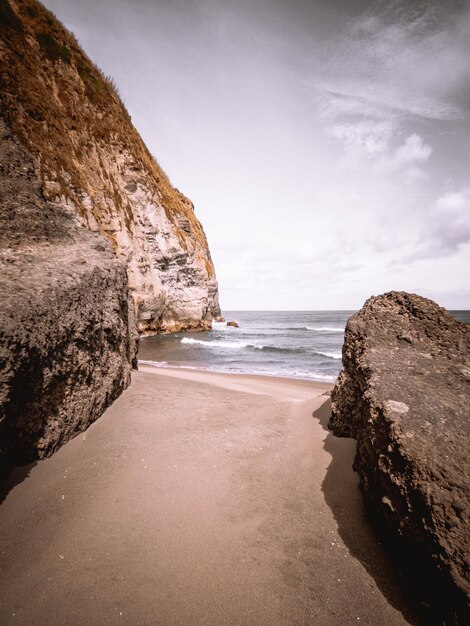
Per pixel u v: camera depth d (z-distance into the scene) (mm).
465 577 1868
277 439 4711
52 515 3088
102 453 4148
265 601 2279
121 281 6965
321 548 2715
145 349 20797
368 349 4273
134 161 27531
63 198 18172
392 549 2537
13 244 5457
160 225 29297
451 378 3506
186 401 6398
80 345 4656
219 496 3398
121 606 2246
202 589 2365
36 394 3709
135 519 3062
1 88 16953
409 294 5070
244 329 42875
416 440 2561
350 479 3508
